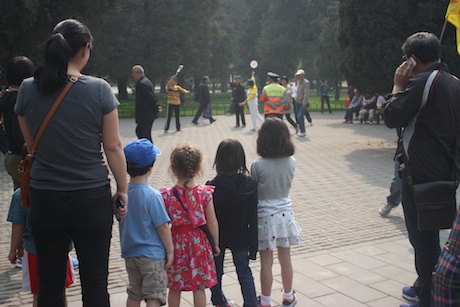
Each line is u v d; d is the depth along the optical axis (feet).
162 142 46.26
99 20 49.01
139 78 35.68
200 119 74.18
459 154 11.51
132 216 10.58
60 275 9.22
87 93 8.69
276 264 16.26
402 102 11.36
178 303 11.48
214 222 11.36
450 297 6.34
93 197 8.74
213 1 118.52
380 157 37.76
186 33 109.40
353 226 20.35
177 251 11.15
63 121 8.52
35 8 37.76
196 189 11.18
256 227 12.11
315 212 22.45
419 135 11.39
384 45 37.45
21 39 40.32
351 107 65.72
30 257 11.31
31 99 8.72
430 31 35.94
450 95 11.27
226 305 12.64
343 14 40.52
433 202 11.06
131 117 78.23
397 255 17.01
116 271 15.69
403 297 13.65
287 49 134.62
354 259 16.63
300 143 45.65
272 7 137.90
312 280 14.90
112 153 9.05
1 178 31.07
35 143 8.70
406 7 36.37
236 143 11.95
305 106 49.73
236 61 159.74
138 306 10.87
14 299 13.76
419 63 11.73
